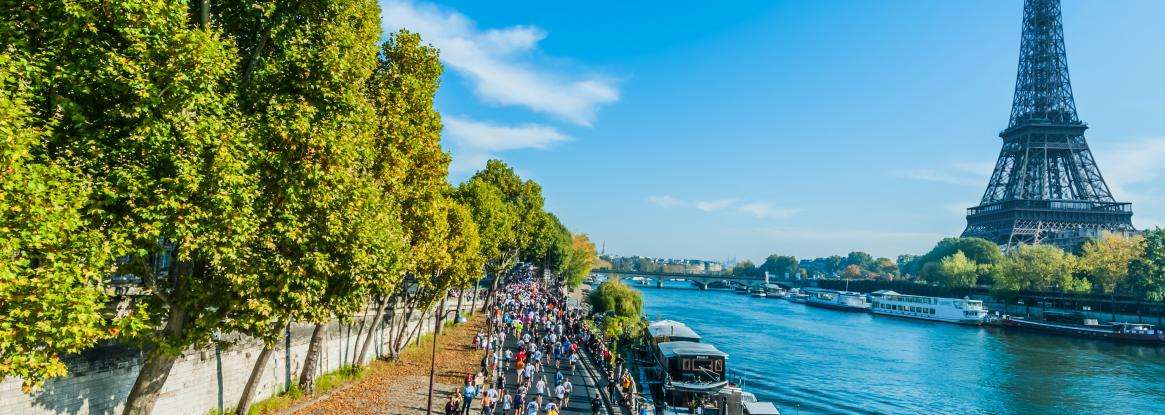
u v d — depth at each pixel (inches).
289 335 1294.3
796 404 2165.4
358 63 855.7
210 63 644.7
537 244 3627.0
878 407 2162.9
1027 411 2149.4
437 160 1317.7
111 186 608.1
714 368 1888.5
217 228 665.0
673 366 1895.9
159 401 920.9
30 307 530.6
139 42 608.7
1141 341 3801.7
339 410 1175.0
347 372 1482.5
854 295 6397.6
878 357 3174.2
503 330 2429.9
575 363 1966.0
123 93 616.7
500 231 2477.9
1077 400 2300.7
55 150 605.6
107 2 594.6
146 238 625.3
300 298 783.7
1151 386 2544.3
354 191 837.8
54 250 545.0
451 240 1702.8
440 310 2281.0
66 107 584.1
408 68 1203.9
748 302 7263.8
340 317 910.4
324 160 782.5
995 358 3196.4
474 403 1381.6
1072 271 5201.8
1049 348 3577.8
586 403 1541.6
